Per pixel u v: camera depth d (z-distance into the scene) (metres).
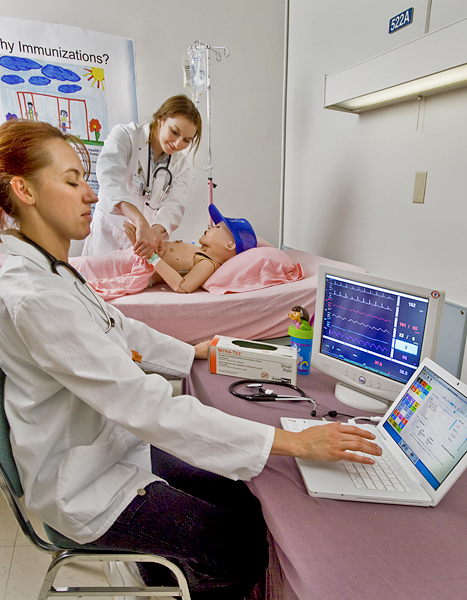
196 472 1.02
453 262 1.50
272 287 1.82
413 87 1.43
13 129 0.75
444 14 1.44
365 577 0.54
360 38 1.94
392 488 0.71
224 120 2.78
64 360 0.69
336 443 0.72
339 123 2.17
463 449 0.67
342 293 1.02
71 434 0.77
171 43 2.60
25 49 2.36
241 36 2.68
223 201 2.92
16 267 0.75
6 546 1.38
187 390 1.35
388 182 1.83
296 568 0.55
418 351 0.87
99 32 2.45
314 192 2.51
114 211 2.10
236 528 0.83
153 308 1.63
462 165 1.43
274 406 0.98
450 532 0.62
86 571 1.29
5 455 0.73
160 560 0.78
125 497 0.78
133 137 2.17
